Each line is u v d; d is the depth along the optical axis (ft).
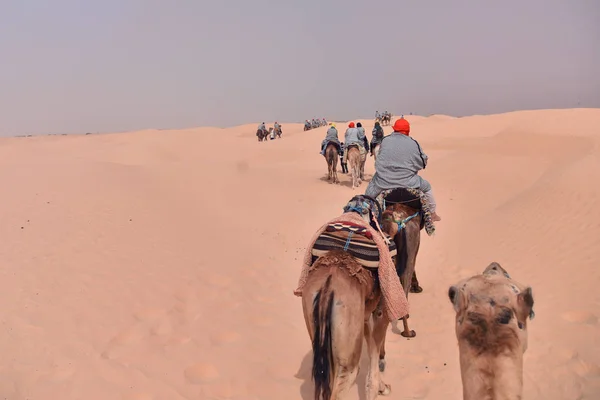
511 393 11.73
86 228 34.58
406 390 20.25
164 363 21.34
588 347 22.39
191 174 59.16
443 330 25.29
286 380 20.66
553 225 36.58
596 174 43.32
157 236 34.73
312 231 41.45
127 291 26.86
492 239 37.24
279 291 29.17
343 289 14.80
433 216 22.84
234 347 22.90
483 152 84.99
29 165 54.70
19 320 23.35
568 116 101.55
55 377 19.95
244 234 38.65
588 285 27.86
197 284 28.55
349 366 14.66
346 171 75.66
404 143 22.41
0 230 33.42
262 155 117.29
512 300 13.04
